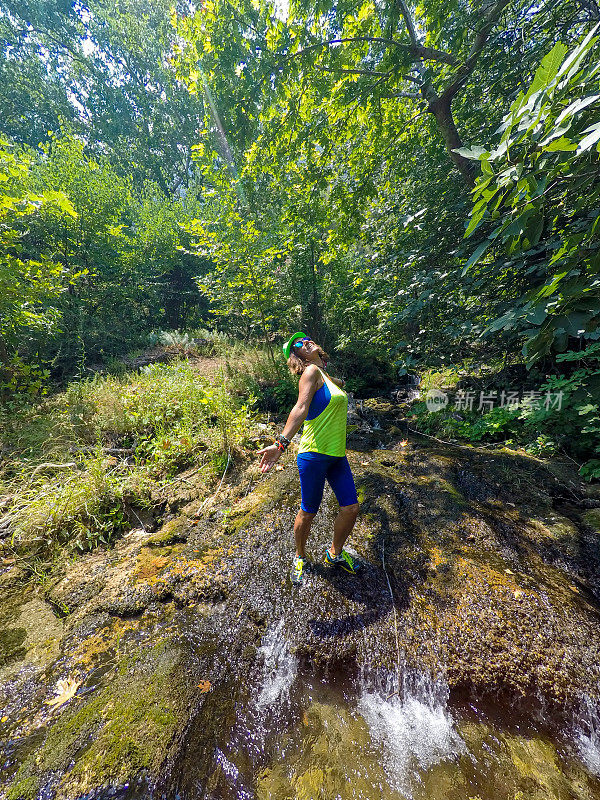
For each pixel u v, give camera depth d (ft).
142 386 16.51
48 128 55.72
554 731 5.11
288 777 4.61
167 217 36.55
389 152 20.31
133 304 32.37
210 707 5.26
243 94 17.42
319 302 26.84
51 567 8.00
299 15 16.07
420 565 7.65
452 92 16.65
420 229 16.65
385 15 15.76
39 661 5.90
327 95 17.92
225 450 12.46
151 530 9.23
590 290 4.82
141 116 65.62
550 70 3.67
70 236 25.73
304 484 6.68
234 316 30.71
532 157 4.49
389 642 6.13
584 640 5.96
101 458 10.82
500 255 13.23
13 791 4.24
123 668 5.75
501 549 7.99
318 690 5.65
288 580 7.38
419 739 5.05
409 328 17.46
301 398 6.24
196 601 6.97
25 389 15.93
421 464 11.92
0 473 10.48
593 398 10.48
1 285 13.60
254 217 22.44
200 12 15.94
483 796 4.45
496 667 5.67
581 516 8.94
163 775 4.45
